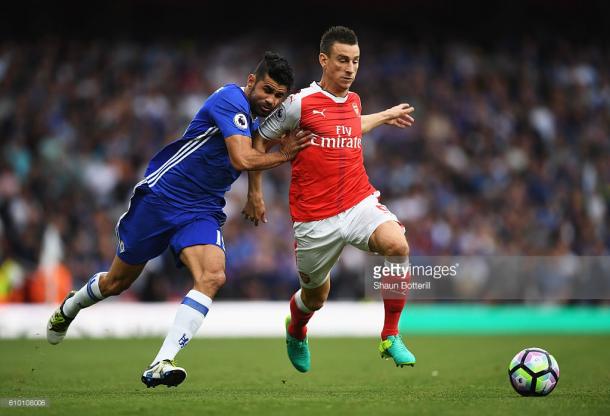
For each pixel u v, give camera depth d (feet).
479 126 279.08
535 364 77.92
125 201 239.71
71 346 155.63
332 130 87.71
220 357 133.39
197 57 289.33
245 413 65.05
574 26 329.93
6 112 260.21
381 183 252.62
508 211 252.01
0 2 311.47
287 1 321.32
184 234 82.99
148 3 317.42
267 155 82.89
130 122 259.80
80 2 314.96
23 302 200.34
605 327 204.13
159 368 76.84
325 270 91.97
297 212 90.02
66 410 67.21
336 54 87.35
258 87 84.12
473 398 75.97
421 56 302.04
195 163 83.66
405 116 95.66
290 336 98.12
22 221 226.17
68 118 260.01
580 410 67.10
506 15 325.42
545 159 272.10
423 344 160.76
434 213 245.45
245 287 217.77
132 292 204.13
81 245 219.00
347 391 85.81
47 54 280.72
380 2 323.98
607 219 261.03
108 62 281.13
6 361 125.49
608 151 279.69
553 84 298.76
